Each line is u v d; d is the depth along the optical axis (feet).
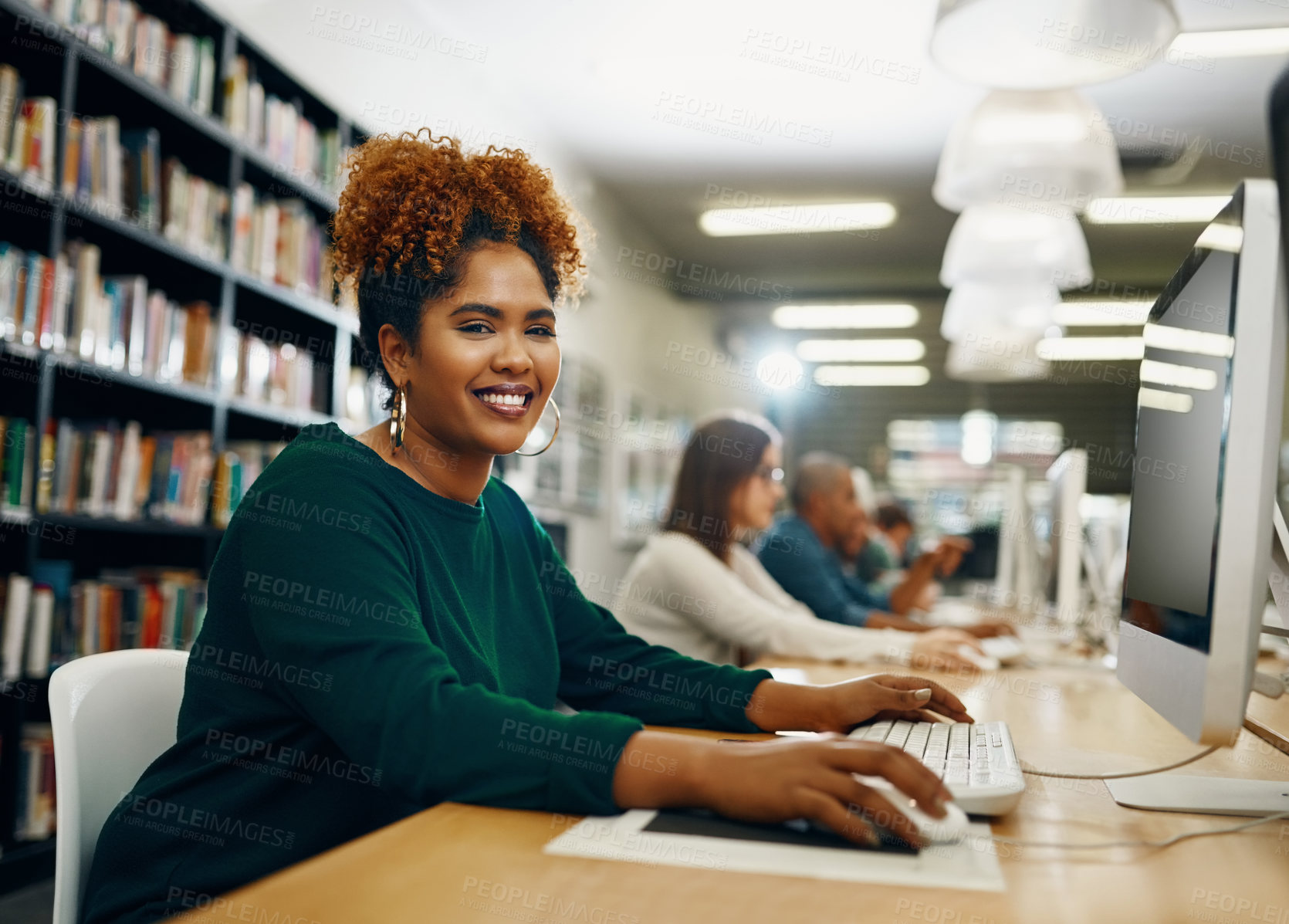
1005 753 2.74
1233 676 2.26
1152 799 2.60
